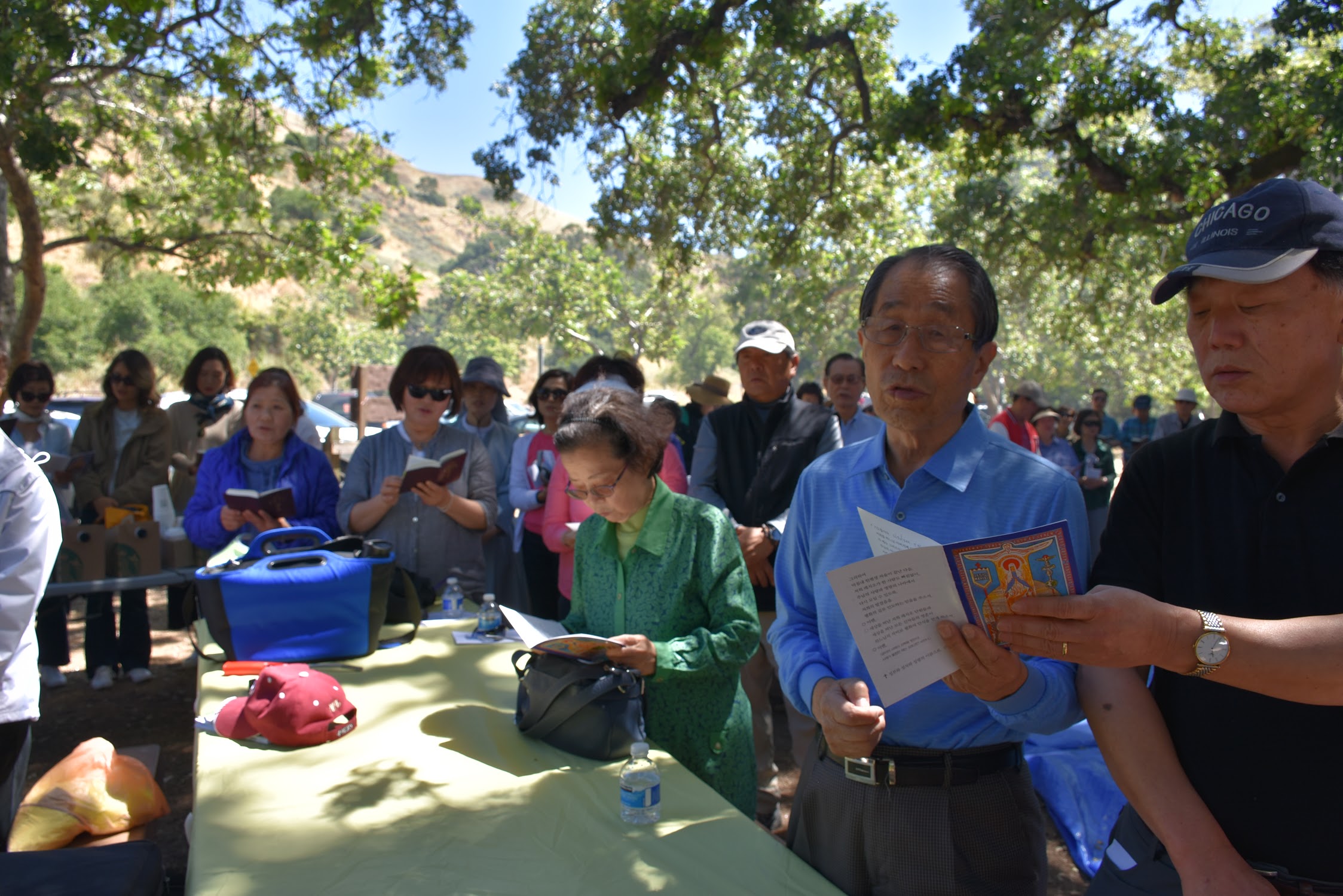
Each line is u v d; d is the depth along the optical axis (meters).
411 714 2.55
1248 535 1.37
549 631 2.44
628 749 2.24
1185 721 1.41
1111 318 20.22
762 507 3.84
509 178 11.40
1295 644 1.19
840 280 17.66
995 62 8.64
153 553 4.41
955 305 1.66
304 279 11.95
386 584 3.15
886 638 1.40
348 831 1.85
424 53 9.63
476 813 1.93
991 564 1.35
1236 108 8.49
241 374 43.28
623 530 2.56
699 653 2.34
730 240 13.19
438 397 4.01
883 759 1.71
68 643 5.56
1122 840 1.57
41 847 2.18
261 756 2.24
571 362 36.72
